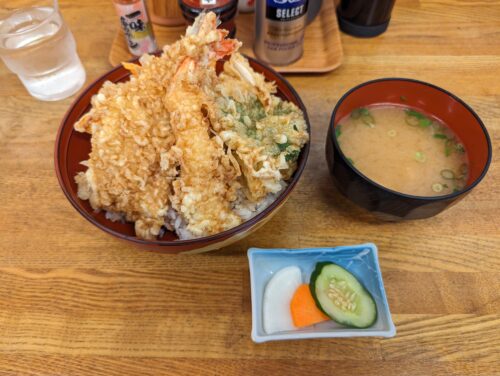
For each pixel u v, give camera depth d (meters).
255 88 0.29
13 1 0.40
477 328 0.25
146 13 0.37
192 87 0.25
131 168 0.25
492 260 0.27
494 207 0.30
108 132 0.25
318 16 0.44
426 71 0.39
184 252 0.25
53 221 0.29
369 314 0.24
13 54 0.33
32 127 0.35
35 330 0.25
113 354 0.24
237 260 0.28
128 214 0.27
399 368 0.23
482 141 0.27
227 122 0.26
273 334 0.23
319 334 0.22
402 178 0.28
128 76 0.31
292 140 0.27
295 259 0.26
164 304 0.26
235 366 0.23
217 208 0.25
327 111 0.36
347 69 0.40
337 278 0.25
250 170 0.25
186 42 0.25
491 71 0.39
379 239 0.29
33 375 0.23
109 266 0.27
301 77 0.39
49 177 0.32
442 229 0.29
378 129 0.31
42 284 0.27
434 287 0.26
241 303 0.26
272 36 0.37
